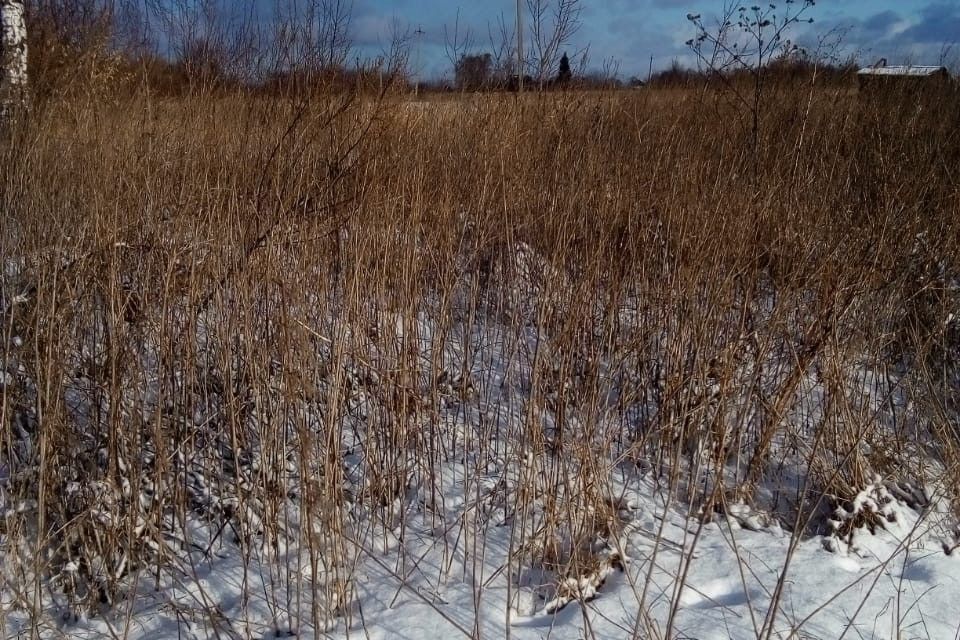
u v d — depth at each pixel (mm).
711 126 5242
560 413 3035
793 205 4051
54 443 2701
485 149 4145
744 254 3625
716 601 2564
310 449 2773
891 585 2598
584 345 3590
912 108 6520
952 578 2627
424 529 2971
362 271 3090
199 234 3119
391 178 3492
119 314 2828
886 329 3797
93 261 3002
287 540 2477
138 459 2803
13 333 2969
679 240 3623
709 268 3588
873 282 3590
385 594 2611
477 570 2732
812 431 3600
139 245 3121
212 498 2900
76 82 3885
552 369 3336
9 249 3131
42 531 2389
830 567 2703
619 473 3314
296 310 2926
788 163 4465
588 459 2777
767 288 4086
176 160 3490
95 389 2918
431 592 2617
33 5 4590
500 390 3711
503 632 2408
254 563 2740
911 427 3617
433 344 3293
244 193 2973
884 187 4297
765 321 3598
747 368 3578
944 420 3342
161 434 2787
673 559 2783
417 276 3330
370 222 3217
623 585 2637
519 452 2975
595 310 3742
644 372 3623
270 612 2521
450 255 3598
